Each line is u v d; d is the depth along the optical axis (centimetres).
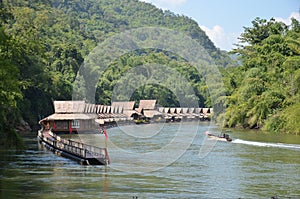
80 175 3244
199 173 3341
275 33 10319
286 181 3044
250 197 2600
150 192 2702
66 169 3512
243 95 8288
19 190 2752
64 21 16962
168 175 3256
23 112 8312
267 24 10994
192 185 2912
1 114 3847
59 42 13512
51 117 7331
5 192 2694
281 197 2609
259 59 9162
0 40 3472
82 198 2550
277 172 3388
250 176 3222
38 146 5275
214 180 3073
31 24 10556
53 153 4572
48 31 14512
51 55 11288
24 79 8494
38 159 4116
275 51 9094
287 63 7850
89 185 2894
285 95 7625
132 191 2725
